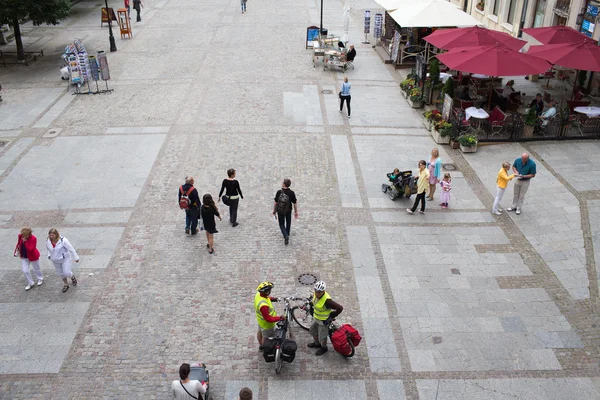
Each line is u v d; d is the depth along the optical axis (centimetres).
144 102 2339
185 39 3306
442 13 2470
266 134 2023
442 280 1263
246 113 2214
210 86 2523
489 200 1594
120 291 1228
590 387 982
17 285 1251
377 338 1095
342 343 1005
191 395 880
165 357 1047
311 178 1712
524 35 2661
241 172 1747
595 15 2186
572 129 1952
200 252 1362
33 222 1492
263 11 4041
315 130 2059
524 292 1224
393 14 2633
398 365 1032
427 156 1859
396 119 2170
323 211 1538
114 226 1472
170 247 1383
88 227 1468
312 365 1030
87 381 995
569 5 2330
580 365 1030
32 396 964
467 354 1056
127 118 2173
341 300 1198
